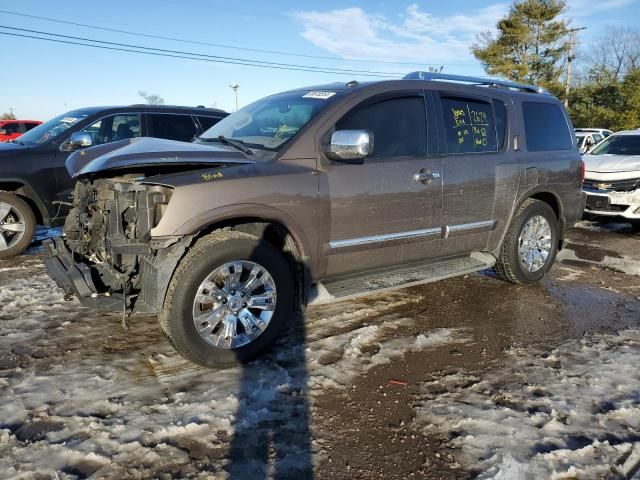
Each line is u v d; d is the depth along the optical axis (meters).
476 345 3.75
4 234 5.95
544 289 5.19
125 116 6.79
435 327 4.08
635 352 3.66
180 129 7.14
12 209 5.98
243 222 3.37
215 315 3.20
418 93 4.22
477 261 4.73
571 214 5.46
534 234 5.11
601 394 3.06
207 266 3.10
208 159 3.26
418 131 4.17
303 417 2.78
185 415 2.75
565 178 5.27
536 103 5.20
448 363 3.45
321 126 3.65
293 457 2.45
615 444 2.57
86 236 3.68
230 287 3.24
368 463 2.42
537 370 3.36
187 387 3.05
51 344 3.62
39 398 2.90
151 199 3.01
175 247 3.06
